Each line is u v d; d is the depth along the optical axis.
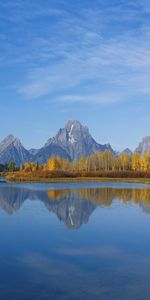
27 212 39.56
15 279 16.61
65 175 145.25
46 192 68.19
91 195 61.56
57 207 44.25
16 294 14.75
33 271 17.86
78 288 15.45
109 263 19.36
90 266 18.78
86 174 150.75
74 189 77.25
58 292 14.96
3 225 31.17
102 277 16.94
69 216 36.59
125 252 21.80
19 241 24.72
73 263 19.34
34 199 54.34
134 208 43.41
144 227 30.38
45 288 15.45
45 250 22.20
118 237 26.14
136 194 63.88
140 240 25.20
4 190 73.69
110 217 36.03
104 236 26.56
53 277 16.94
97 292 14.96
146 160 178.50
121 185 96.44
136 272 17.73
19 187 84.62
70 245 23.56
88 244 23.86
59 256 20.80
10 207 44.03
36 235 26.86
